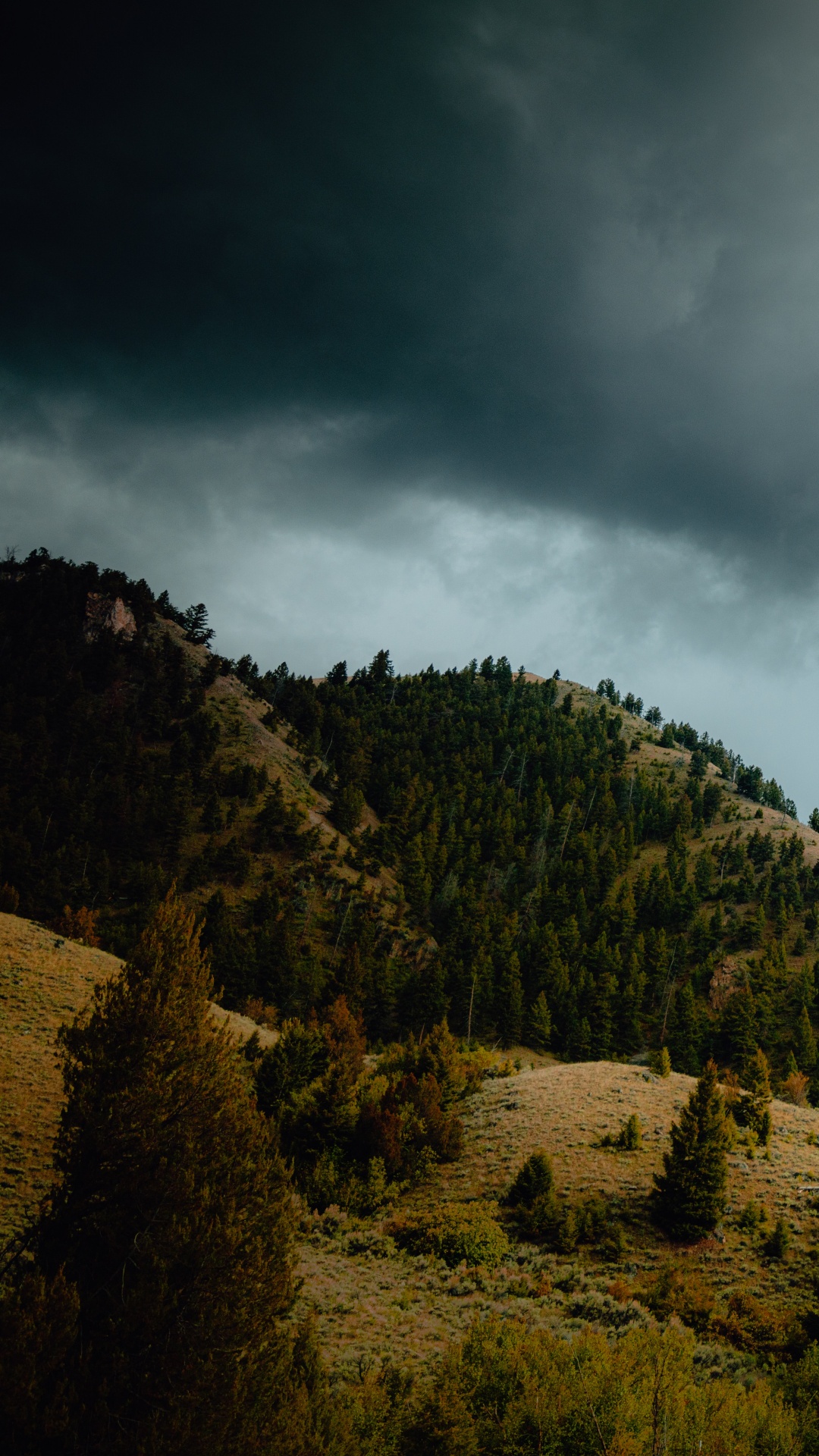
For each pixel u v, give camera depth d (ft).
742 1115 165.58
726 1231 126.82
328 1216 128.47
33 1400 36.70
